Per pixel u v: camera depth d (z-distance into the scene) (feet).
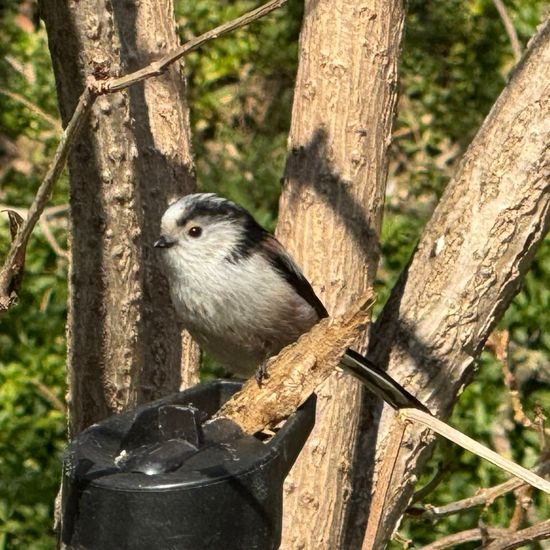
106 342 28.50
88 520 18.69
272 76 60.49
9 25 57.62
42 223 38.17
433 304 30.07
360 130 30.27
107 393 28.81
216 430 20.62
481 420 42.83
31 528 43.01
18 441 44.80
